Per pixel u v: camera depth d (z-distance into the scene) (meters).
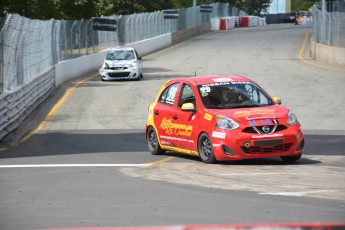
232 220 22.41
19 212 24.50
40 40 87.06
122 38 157.75
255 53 153.25
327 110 71.25
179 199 26.52
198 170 35.56
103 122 66.19
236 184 30.25
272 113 38.00
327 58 130.75
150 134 44.41
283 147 37.50
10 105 60.25
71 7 158.88
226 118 37.53
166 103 42.75
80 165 38.94
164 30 195.00
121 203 25.89
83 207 25.20
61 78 104.00
